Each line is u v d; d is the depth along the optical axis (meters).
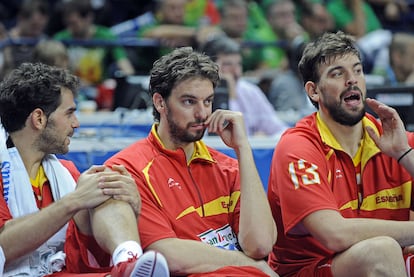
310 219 8.77
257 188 8.77
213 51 14.52
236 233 9.08
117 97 14.14
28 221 8.18
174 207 8.77
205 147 9.24
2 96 8.82
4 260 8.12
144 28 19.86
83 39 17.81
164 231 8.49
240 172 8.84
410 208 9.60
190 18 20.75
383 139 9.25
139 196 8.45
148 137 9.16
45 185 9.02
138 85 14.06
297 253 9.38
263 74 17.47
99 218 8.17
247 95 14.81
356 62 9.24
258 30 20.22
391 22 23.39
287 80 16.36
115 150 11.77
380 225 8.62
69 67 14.98
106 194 8.24
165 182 8.82
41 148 8.91
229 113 8.99
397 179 9.45
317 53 9.31
